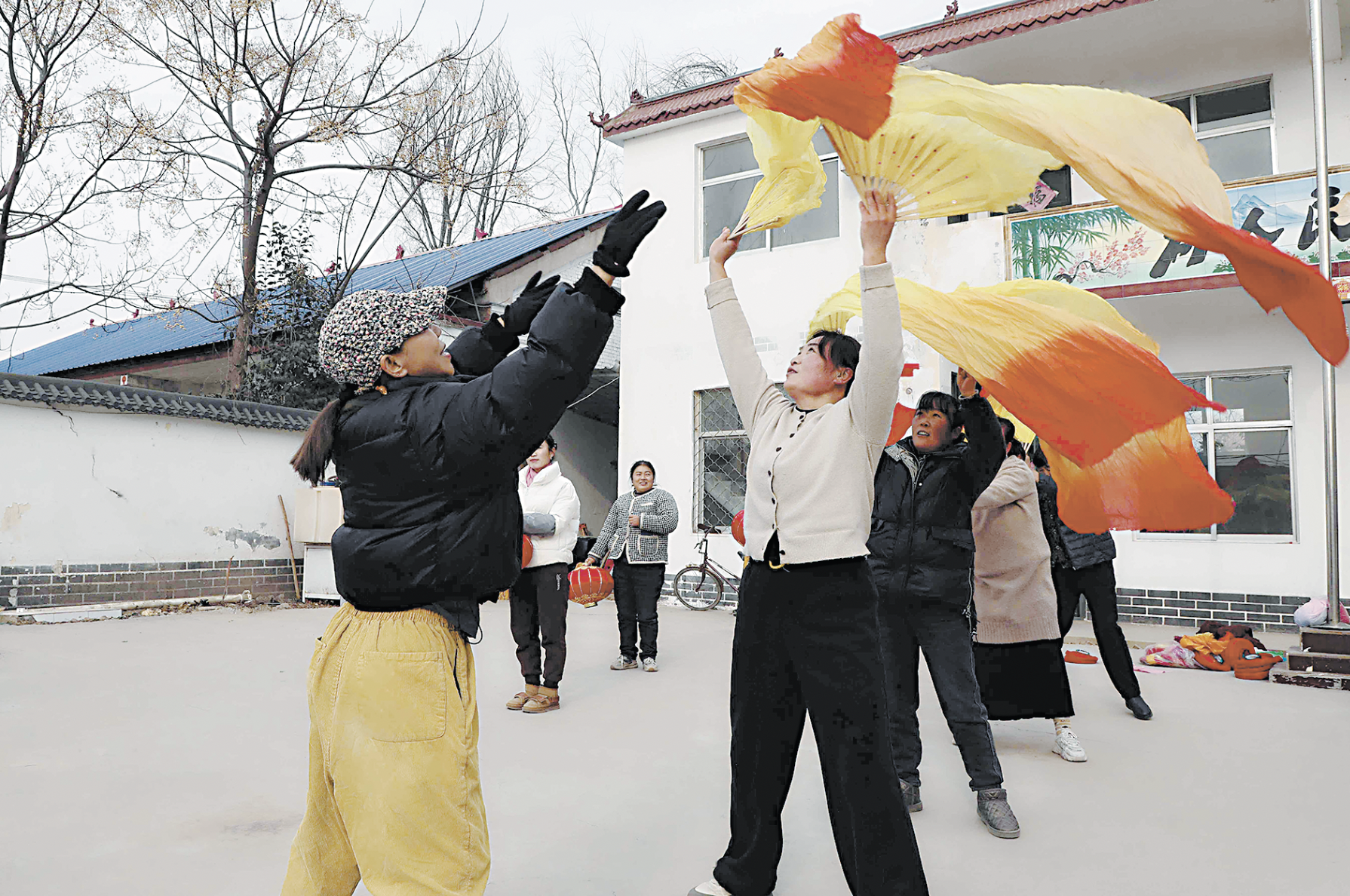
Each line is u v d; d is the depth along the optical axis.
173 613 9.12
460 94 15.56
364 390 1.89
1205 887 2.65
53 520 8.61
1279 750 4.20
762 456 2.42
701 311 11.19
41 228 12.74
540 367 1.66
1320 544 8.49
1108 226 8.80
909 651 3.32
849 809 2.16
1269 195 8.22
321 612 9.55
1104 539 4.92
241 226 14.02
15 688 5.32
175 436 9.60
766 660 2.35
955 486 3.24
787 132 2.31
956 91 2.01
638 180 11.85
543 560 4.95
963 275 9.47
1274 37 9.06
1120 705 5.23
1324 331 2.13
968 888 2.64
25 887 2.58
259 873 2.69
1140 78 9.70
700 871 2.73
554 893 2.57
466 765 1.80
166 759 3.88
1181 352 9.23
